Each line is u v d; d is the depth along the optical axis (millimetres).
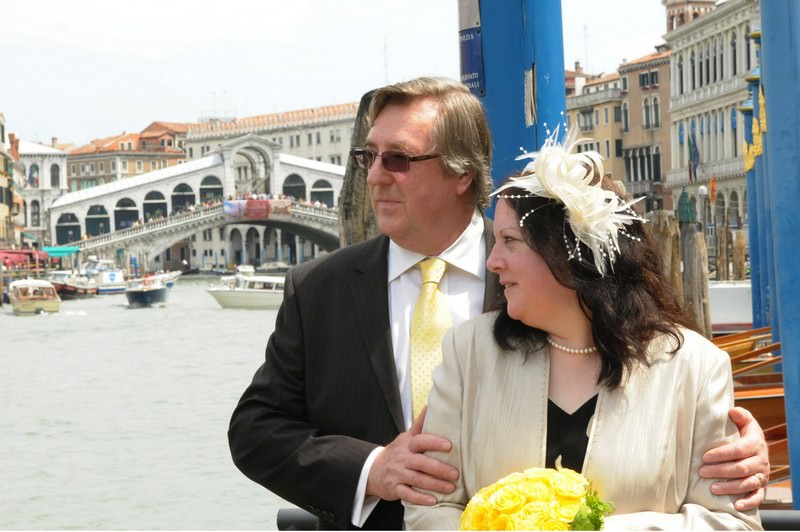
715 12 58688
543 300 2168
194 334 36188
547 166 2133
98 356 29484
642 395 2137
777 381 8734
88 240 85062
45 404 20328
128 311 50031
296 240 112938
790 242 4105
